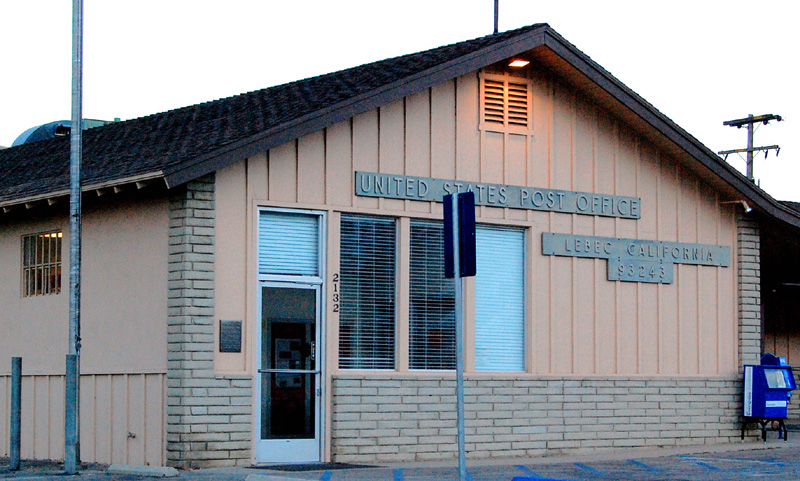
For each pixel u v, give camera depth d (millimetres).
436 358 17172
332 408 16156
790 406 26594
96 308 16719
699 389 19609
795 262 24391
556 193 18359
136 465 14562
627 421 18734
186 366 14938
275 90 20266
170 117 20938
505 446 17453
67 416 14133
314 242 16312
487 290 17766
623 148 19234
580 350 18453
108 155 18375
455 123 17562
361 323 16609
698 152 19281
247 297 15500
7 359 18906
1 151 24844
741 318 20219
